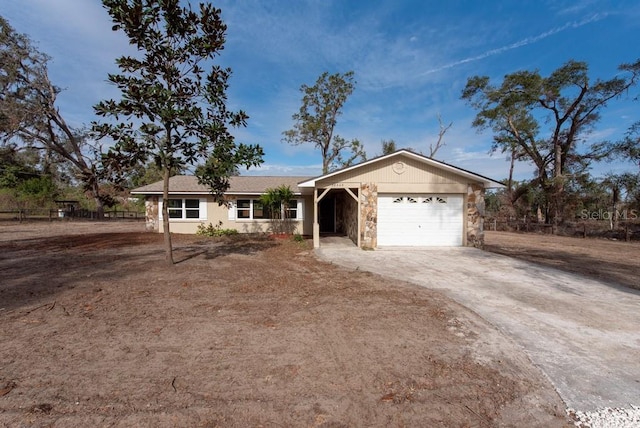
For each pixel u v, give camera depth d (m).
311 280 7.19
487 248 13.66
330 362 3.48
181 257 9.99
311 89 29.89
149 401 2.75
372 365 3.43
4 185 31.06
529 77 24.27
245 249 12.01
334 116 31.03
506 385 3.10
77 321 4.56
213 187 8.77
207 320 4.67
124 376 3.14
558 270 8.50
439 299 5.82
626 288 6.77
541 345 4.00
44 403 2.70
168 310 5.07
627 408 2.80
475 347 3.90
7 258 9.65
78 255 10.21
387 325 4.55
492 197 40.00
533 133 26.66
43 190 31.27
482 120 27.48
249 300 5.66
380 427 2.50
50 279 7.00
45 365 3.32
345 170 12.11
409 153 12.09
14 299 5.55
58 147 30.91
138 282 6.79
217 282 6.88
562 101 24.56
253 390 2.94
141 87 7.36
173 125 7.71
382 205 12.55
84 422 2.47
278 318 4.79
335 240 15.19
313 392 2.93
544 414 2.70
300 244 13.59
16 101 27.52
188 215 17.62
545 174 27.50
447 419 2.61
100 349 3.71
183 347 3.79
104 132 7.29
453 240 12.67
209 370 3.28
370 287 6.62
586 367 3.49
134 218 32.66
